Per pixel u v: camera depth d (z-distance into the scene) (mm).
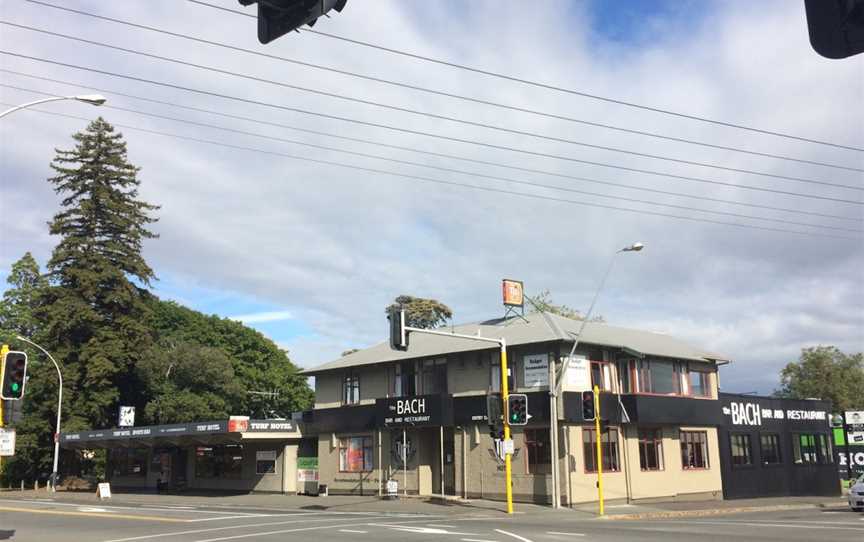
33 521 24172
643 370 36281
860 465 52500
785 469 43375
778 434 43688
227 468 46625
